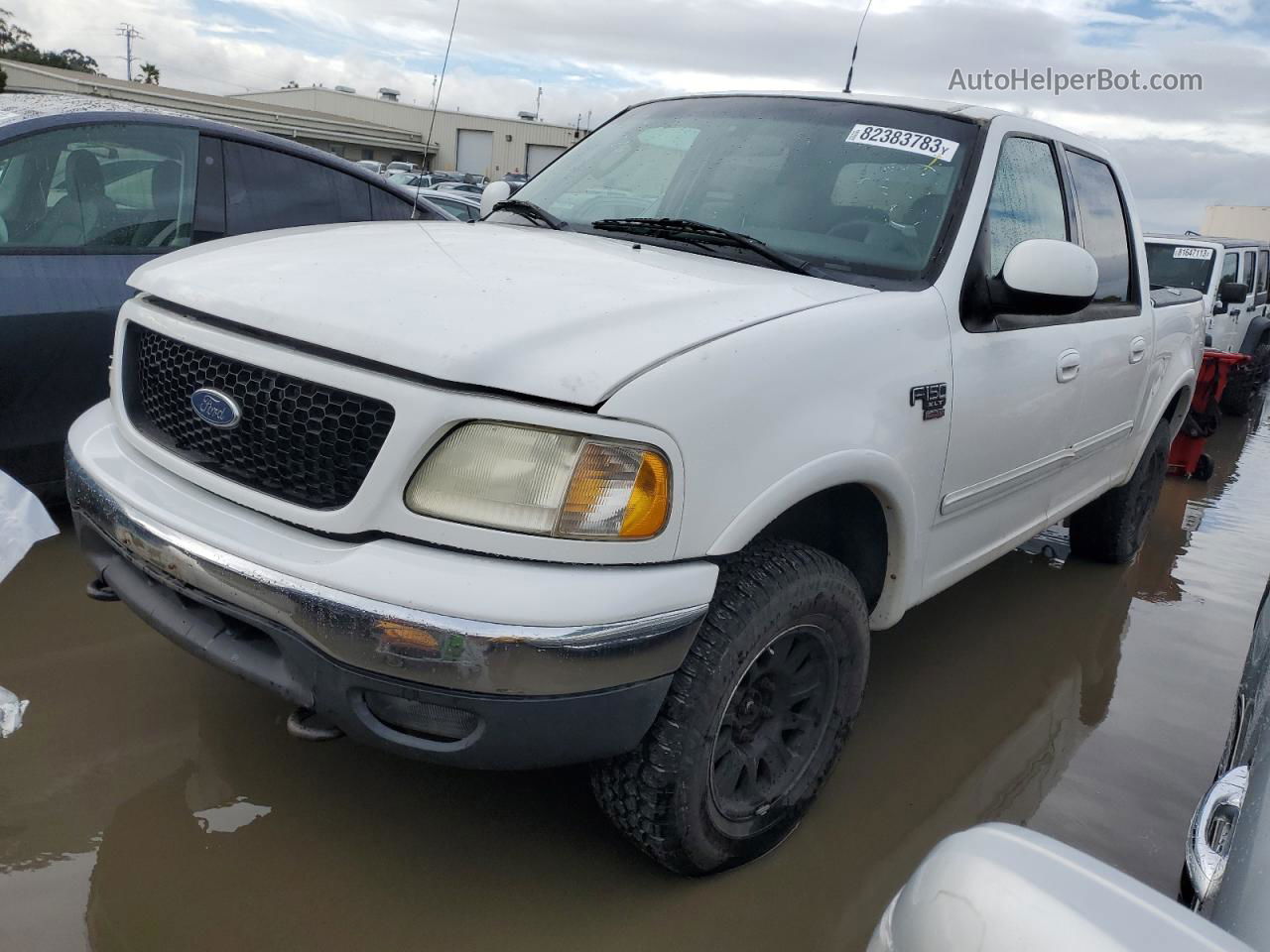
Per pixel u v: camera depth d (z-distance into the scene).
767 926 2.01
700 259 2.43
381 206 4.42
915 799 2.53
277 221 4.03
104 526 1.99
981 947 0.79
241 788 2.28
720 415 1.78
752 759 2.10
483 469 1.64
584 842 2.20
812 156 2.76
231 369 1.88
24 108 3.49
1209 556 5.02
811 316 2.06
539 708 1.64
